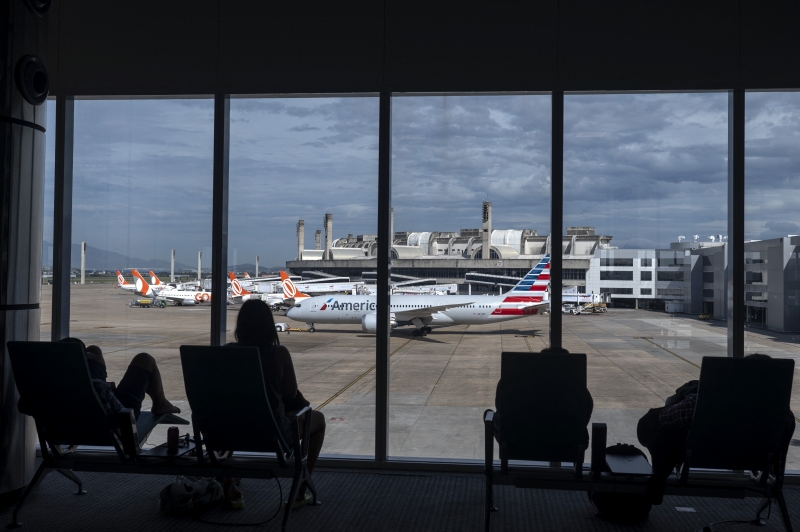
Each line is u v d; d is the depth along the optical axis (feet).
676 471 11.82
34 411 11.48
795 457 15.62
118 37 16.67
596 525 12.08
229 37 16.39
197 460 11.54
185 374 10.84
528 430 10.62
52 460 11.93
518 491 14.14
